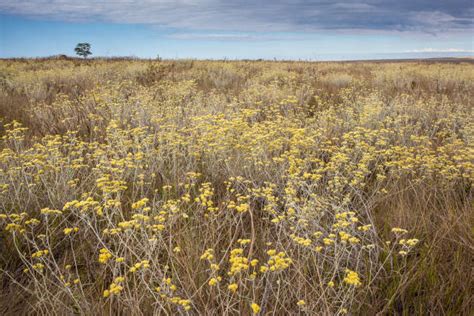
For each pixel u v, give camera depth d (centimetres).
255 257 302
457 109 817
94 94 846
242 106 845
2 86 1138
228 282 280
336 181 388
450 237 324
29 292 259
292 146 484
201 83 1334
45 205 387
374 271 287
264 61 2581
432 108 838
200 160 513
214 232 320
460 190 436
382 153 486
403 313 242
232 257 235
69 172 431
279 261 225
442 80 1327
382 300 258
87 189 416
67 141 614
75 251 325
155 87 1090
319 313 234
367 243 325
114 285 221
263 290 267
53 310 234
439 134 670
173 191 422
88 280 292
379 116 757
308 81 1328
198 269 279
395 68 1853
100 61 2125
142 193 393
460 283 263
